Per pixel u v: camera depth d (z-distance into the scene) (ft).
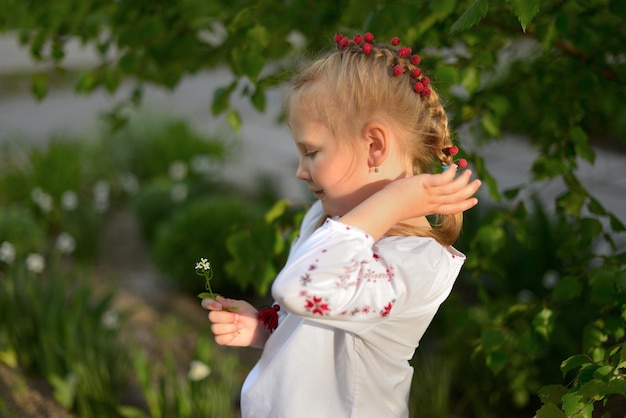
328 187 4.17
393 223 3.94
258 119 29.58
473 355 7.08
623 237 14.92
